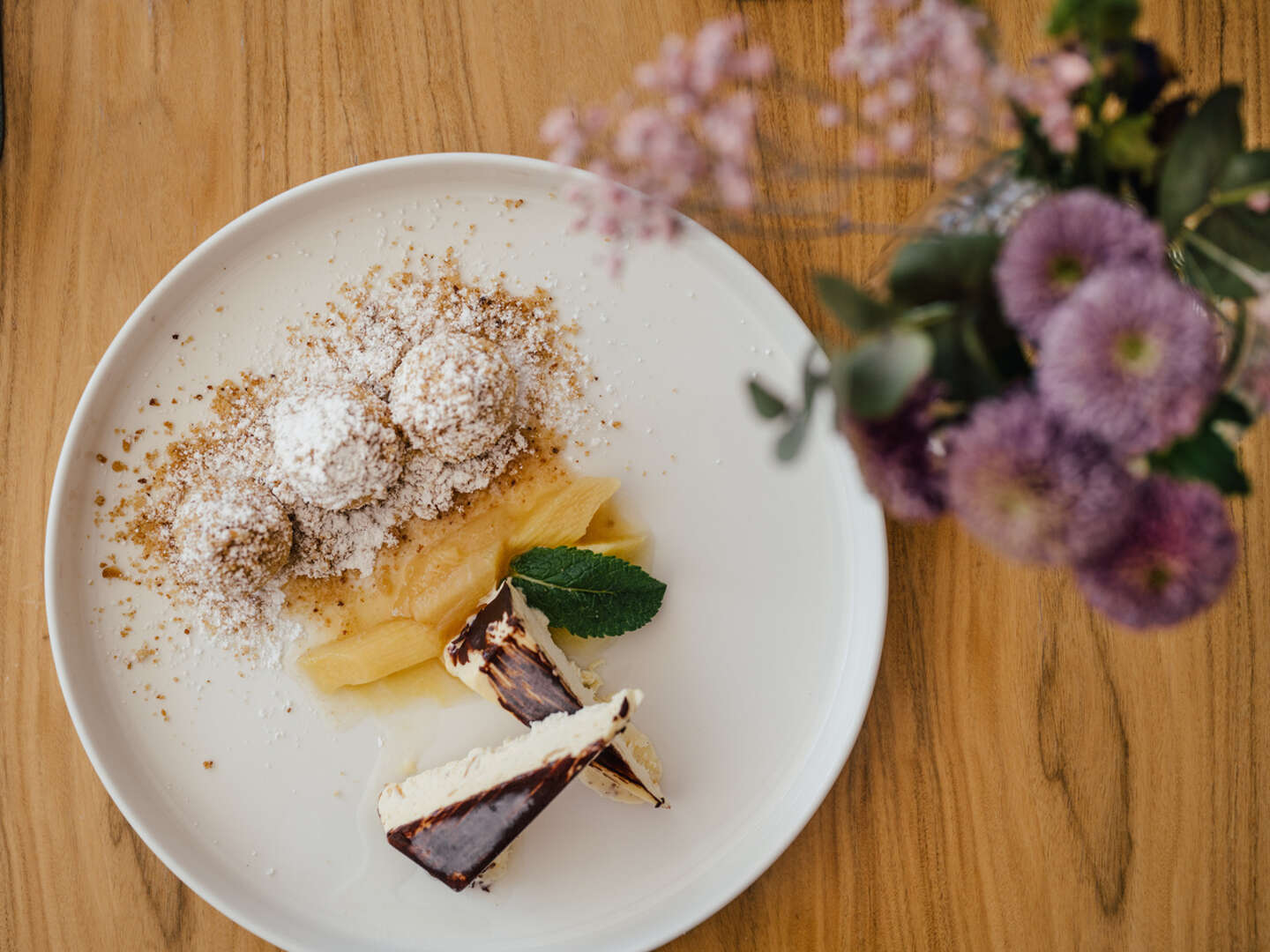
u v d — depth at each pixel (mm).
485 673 362
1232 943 390
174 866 372
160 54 379
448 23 381
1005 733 392
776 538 388
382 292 383
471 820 354
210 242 368
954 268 230
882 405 215
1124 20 229
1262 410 235
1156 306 196
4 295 379
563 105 383
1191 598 219
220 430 381
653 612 376
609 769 362
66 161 380
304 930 379
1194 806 391
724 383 387
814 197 380
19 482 380
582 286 385
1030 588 392
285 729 382
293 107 381
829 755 384
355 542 384
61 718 382
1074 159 240
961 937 392
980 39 232
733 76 229
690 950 391
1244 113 375
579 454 388
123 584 380
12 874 380
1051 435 207
